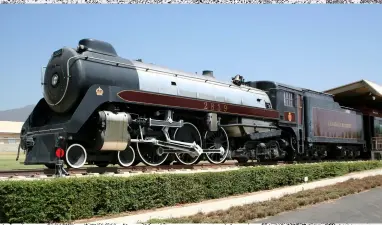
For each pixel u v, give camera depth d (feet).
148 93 42.09
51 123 42.04
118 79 41.19
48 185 25.36
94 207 27.91
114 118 38.06
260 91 64.13
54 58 41.01
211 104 49.80
